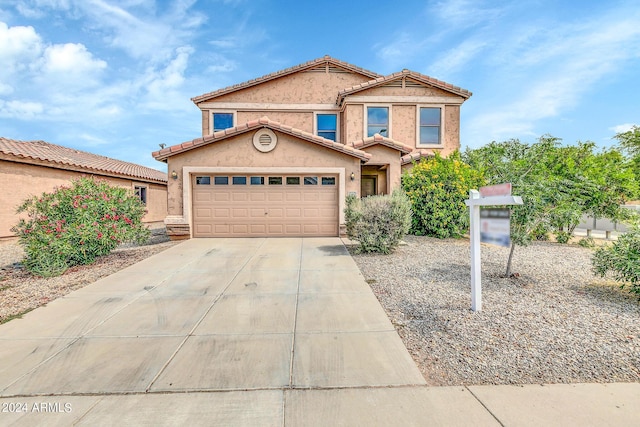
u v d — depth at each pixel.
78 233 7.69
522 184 6.12
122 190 9.43
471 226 4.92
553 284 6.09
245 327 4.35
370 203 9.28
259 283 6.39
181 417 2.62
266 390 2.96
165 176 23.98
